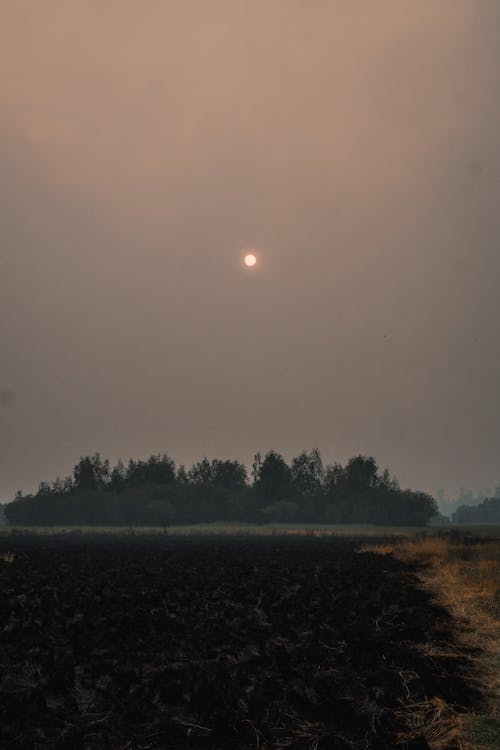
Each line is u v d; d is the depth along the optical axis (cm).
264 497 13625
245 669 1147
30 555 4444
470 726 884
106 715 919
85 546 6012
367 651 1318
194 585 2450
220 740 841
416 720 920
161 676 1095
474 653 1322
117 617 1653
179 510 13338
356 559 4038
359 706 949
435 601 2048
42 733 846
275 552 4881
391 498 13112
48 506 13088
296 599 2030
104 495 13200
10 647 1322
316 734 848
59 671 1102
